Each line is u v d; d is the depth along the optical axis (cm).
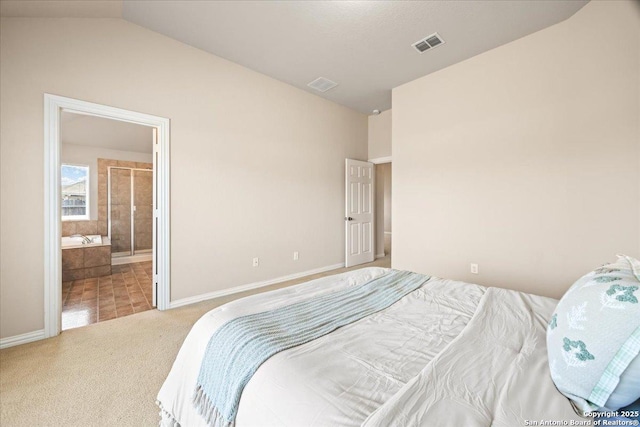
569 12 230
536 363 88
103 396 154
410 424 63
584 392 70
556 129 244
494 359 90
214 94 308
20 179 209
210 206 308
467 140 302
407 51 289
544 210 252
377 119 495
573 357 73
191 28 259
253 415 80
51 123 219
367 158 505
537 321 117
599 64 220
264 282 359
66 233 475
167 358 192
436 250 329
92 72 236
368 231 505
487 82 287
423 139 340
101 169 507
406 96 359
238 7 229
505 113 274
